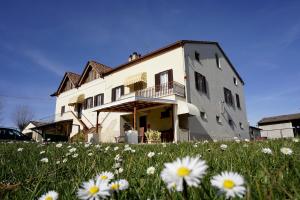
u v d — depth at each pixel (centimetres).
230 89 2427
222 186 86
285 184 148
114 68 2219
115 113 2122
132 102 1545
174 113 1616
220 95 2183
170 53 1831
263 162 222
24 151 506
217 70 2228
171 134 1609
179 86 1689
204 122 1842
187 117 1670
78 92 2717
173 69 1784
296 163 202
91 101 2489
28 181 222
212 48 2223
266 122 3756
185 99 1703
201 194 125
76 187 179
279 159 237
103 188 107
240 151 324
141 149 488
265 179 154
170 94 1653
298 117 3491
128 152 429
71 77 2917
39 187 201
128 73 2106
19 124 5122
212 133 1912
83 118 2533
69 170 267
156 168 221
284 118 3653
